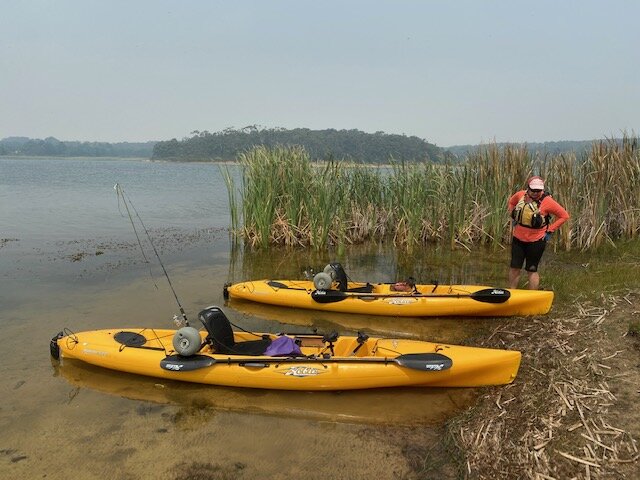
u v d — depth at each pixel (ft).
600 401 16.99
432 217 50.72
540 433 15.96
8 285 35.32
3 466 15.74
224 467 15.67
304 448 16.66
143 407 19.48
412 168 50.67
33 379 21.67
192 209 85.97
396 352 21.83
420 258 44.42
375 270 40.57
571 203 43.50
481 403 18.86
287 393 20.48
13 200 94.63
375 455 16.22
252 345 22.95
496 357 19.88
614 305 24.84
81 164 366.02
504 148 48.52
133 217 73.41
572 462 14.62
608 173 43.37
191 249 49.21
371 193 53.52
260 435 17.48
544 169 46.42
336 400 19.94
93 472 15.46
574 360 20.06
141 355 21.90
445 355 20.49
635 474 13.87
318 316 30.53
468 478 14.87
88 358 22.54
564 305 27.63
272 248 49.14
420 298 29.71
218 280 37.91
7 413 18.88
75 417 18.66
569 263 38.47
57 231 59.11
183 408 19.42
